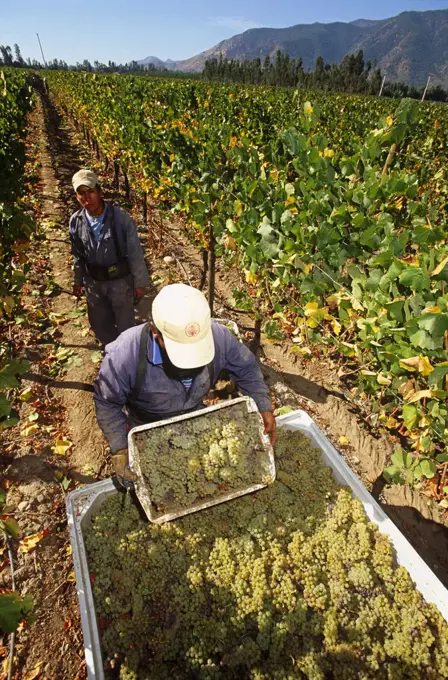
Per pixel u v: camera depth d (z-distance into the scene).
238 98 15.10
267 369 4.78
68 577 2.86
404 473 3.05
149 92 15.98
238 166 4.93
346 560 2.05
